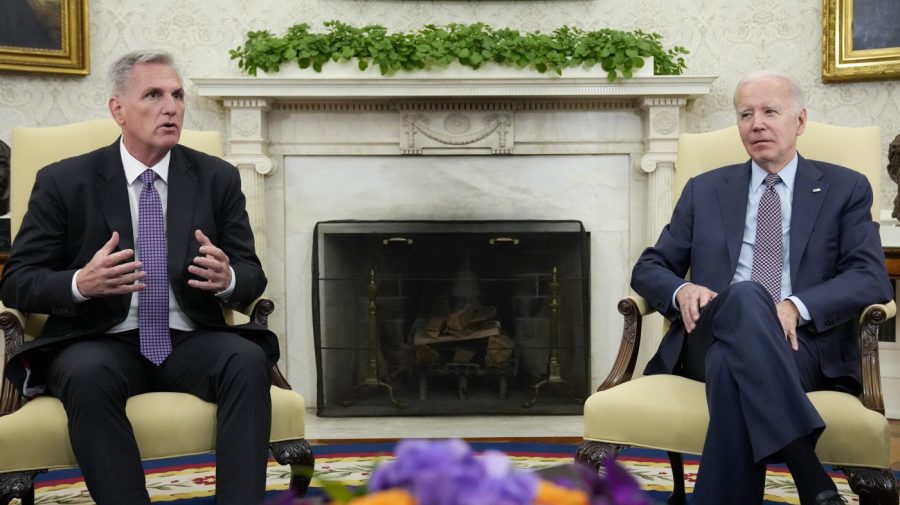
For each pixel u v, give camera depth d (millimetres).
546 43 3994
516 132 4176
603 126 4184
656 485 2822
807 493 1824
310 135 4180
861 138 2611
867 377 2096
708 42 4297
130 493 1907
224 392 2057
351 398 4160
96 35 4199
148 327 2219
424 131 4148
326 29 4281
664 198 4086
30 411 1988
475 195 4223
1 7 4016
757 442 1879
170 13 4238
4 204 3840
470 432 3777
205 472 3090
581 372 4148
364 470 3035
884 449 1938
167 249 2270
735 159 2742
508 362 4094
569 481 936
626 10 4312
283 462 2166
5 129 4098
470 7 4316
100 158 2324
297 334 4230
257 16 4270
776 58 4266
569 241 4137
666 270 2461
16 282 2156
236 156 4086
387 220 4184
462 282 4141
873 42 4090
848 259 2320
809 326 2238
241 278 2262
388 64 3977
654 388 2156
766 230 2463
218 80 3979
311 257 4215
